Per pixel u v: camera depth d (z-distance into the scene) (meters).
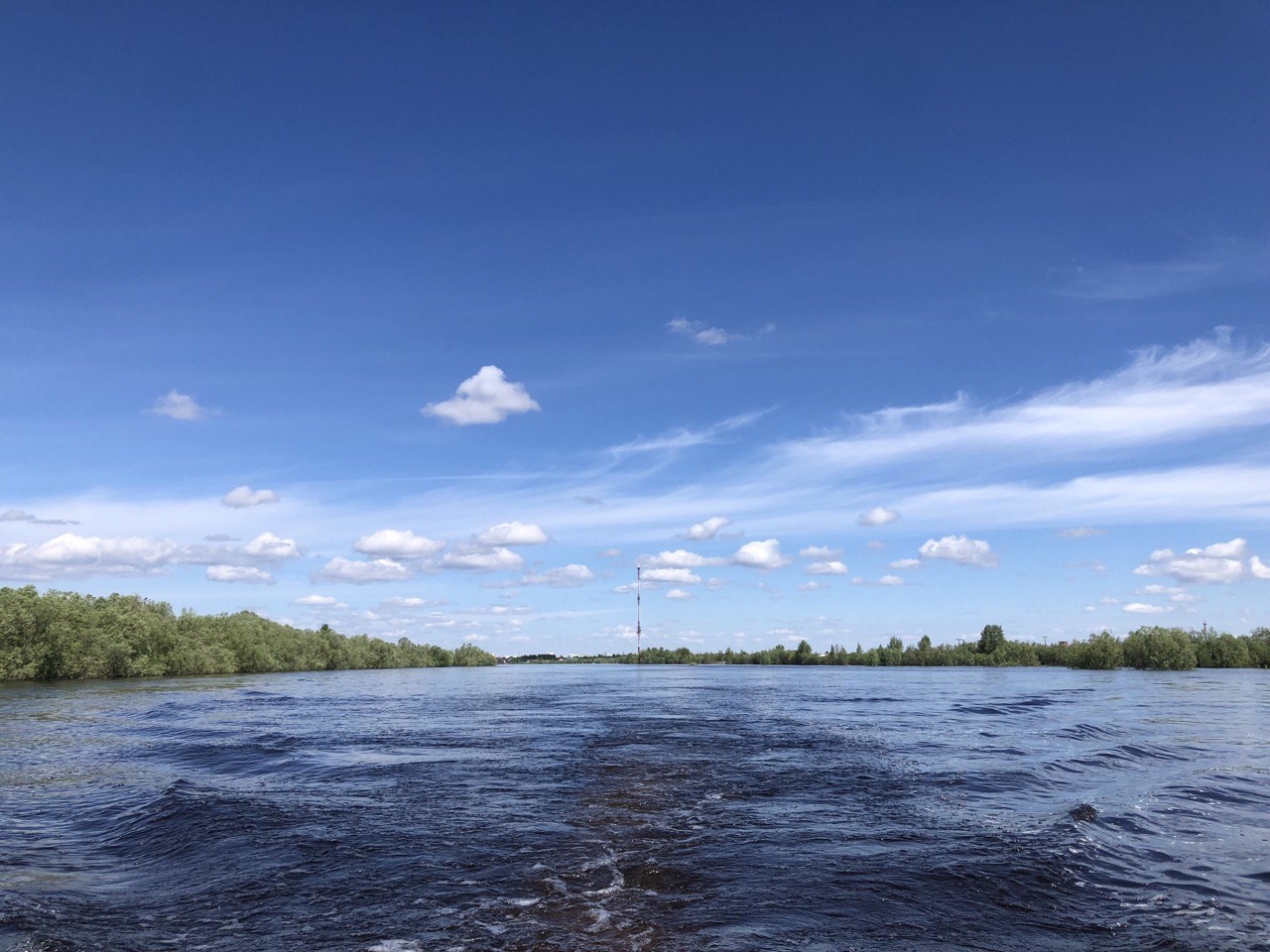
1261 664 126.81
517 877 14.07
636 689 79.12
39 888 13.94
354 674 137.25
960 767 25.08
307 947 11.12
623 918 12.08
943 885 13.56
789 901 12.77
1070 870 14.39
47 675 93.88
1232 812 19.14
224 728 38.97
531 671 178.75
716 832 16.97
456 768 25.42
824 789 21.48
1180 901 12.94
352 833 17.09
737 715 44.69
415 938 11.38
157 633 110.75
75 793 22.62
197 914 12.50
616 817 18.36
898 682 94.00
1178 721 40.41
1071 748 29.77
